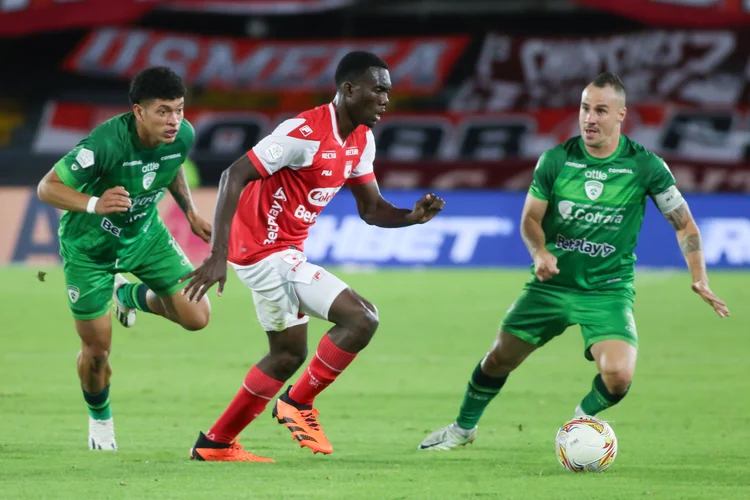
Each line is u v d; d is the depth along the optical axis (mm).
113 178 20562
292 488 16906
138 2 101188
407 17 107562
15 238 73312
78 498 16031
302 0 99500
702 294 19859
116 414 26062
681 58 97562
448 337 42375
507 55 101562
